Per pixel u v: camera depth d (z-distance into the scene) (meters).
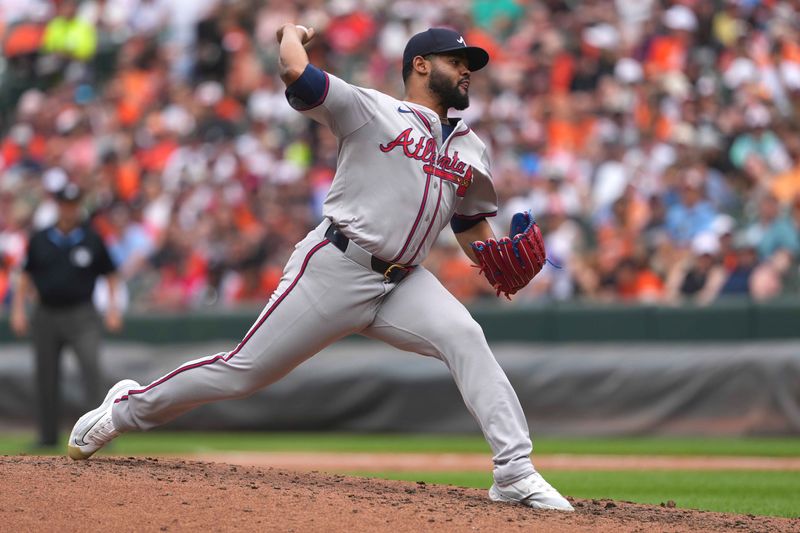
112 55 64.94
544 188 46.03
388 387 40.12
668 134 48.81
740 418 37.84
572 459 31.80
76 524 12.59
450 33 15.83
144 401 16.42
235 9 61.12
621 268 42.25
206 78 60.81
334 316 15.58
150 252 50.44
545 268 43.53
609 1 55.72
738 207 45.28
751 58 50.81
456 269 43.31
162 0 64.94
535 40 54.84
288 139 54.41
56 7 66.94
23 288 33.31
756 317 38.50
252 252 46.91
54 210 53.47
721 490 23.22
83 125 59.00
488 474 26.86
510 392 15.45
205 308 42.53
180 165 54.41
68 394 41.56
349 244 15.38
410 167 15.30
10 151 59.81
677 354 38.69
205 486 14.63
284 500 14.05
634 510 15.81
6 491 13.79
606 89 51.56
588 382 39.03
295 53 14.91
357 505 14.07
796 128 48.00
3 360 42.22
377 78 56.09
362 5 59.22
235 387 15.95
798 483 24.84
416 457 32.19
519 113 51.56
